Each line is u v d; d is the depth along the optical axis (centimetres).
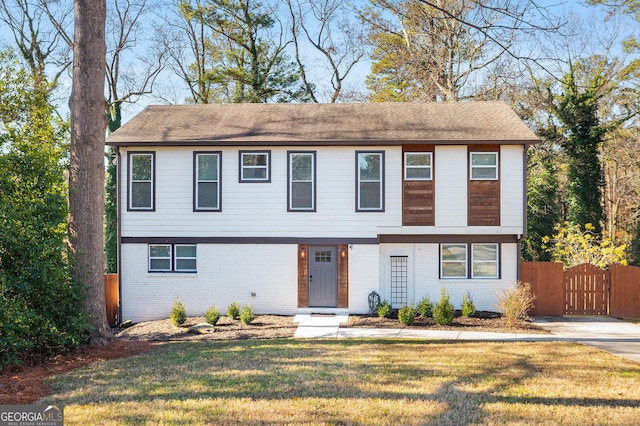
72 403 893
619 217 3878
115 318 2128
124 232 2095
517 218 2041
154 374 1099
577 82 3188
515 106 3191
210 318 1894
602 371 1140
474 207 2047
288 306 2077
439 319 1866
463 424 799
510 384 1024
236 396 930
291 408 863
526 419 822
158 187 2084
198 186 2086
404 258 2120
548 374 1109
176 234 2086
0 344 1116
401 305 2119
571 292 2123
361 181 2062
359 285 2061
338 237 2062
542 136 3152
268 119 2242
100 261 1448
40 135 1803
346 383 1021
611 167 3872
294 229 2070
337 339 1603
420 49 3362
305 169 2072
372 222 2058
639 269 2094
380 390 974
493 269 2108
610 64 3164
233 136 2064
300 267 2077
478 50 3180
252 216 2080
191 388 980
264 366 1171
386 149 2052
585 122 3017
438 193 2048
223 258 2084
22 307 1204
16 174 1306
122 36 3494
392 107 2361
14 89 1881
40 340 1273
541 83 3191
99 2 1430
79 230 1417
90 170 1429
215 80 3678
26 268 1220
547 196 3134
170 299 2094
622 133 3447
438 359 1261
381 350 1385
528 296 1973
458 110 2311
